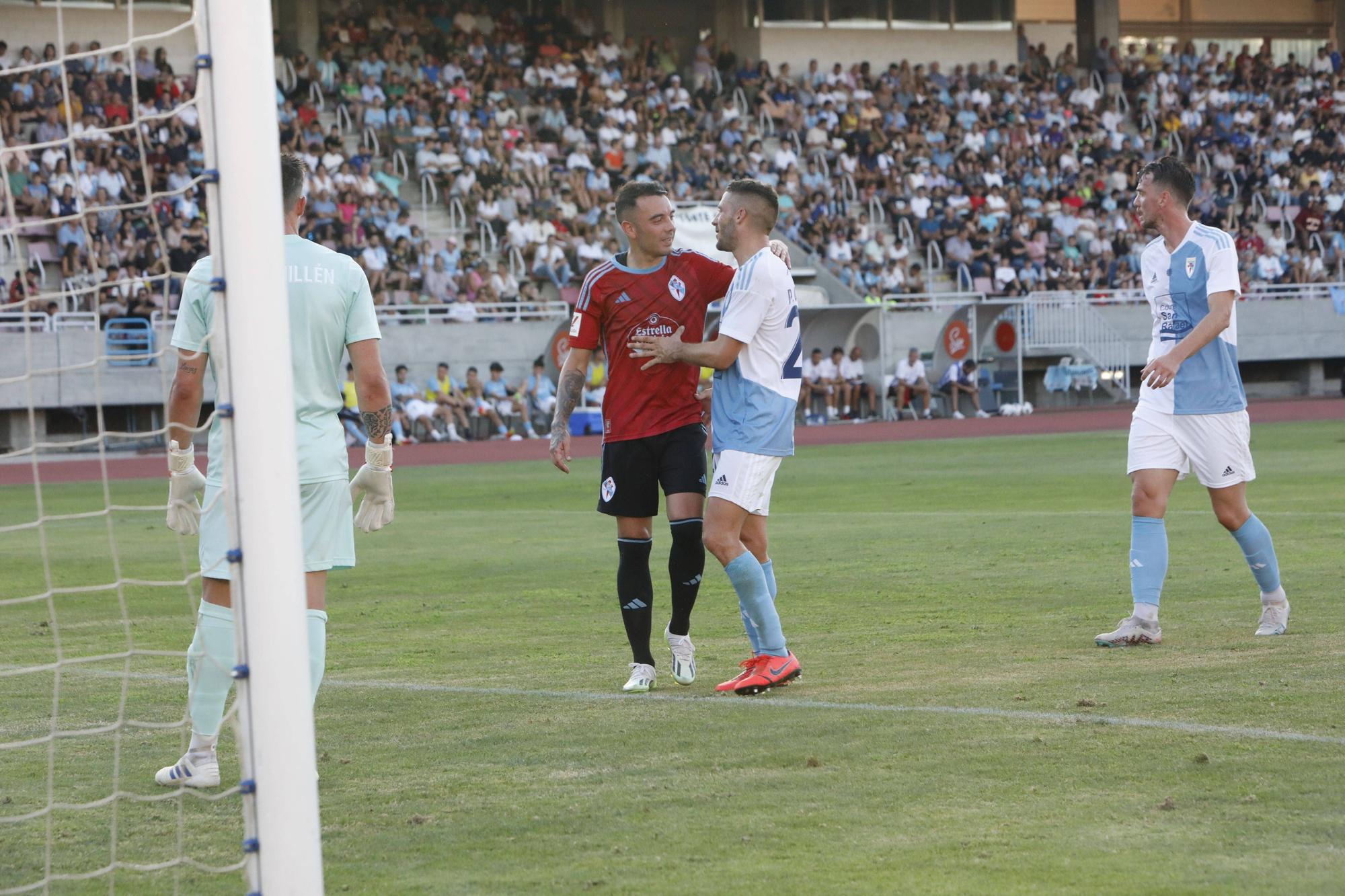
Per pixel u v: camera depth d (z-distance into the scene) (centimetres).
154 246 5434
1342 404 6091
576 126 6988
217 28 676
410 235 6119
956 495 2861
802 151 7438
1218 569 1748
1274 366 7250
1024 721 1011
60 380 5031
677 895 689
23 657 1397
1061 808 807
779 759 936
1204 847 733
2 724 1116
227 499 671
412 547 2250
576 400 1240
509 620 1565
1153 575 1305
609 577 1891
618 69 7531
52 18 6234
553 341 5709
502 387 5494
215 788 927
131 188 5656
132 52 770
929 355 6316
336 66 6812
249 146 677
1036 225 7331
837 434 5106
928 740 970
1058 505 2617
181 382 948
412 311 5784
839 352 5853
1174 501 2575
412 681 1238
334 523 961
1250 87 8569
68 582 1934
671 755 956
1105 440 4409
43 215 5481
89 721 1125
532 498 3089
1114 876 695
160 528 2659
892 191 7219
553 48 7394
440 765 948
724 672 1257
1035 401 6731
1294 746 919
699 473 1202
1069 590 1642
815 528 2369
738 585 1159
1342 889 668
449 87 7012
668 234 1205
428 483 3541
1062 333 6481
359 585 1852
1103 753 919
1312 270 7325
